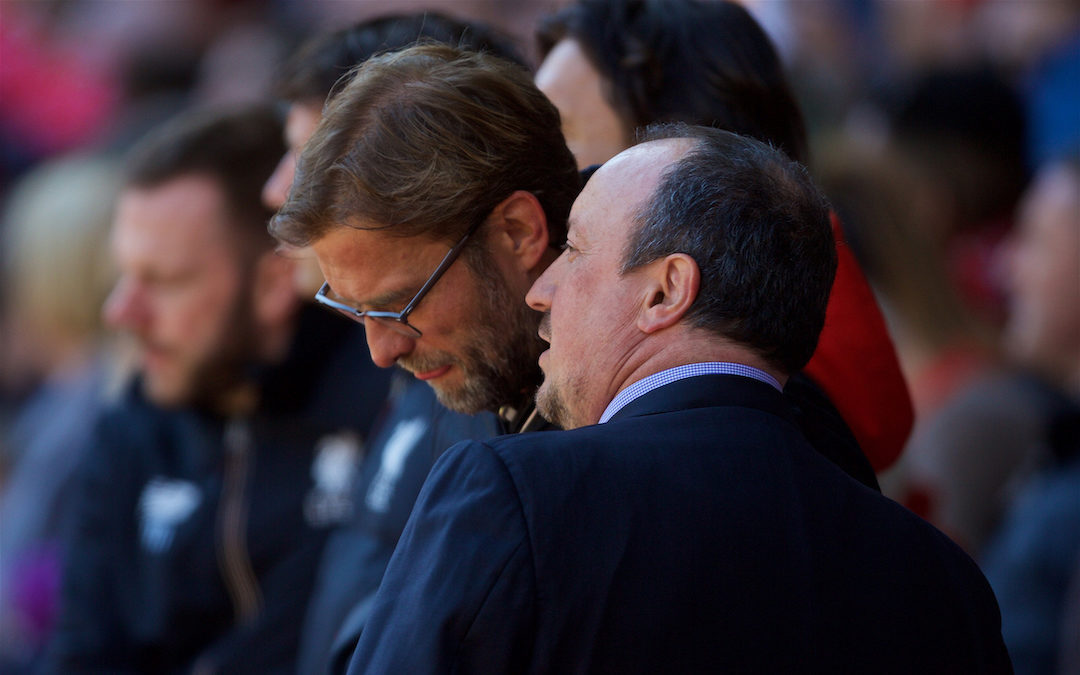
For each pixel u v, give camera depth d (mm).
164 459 9289
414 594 4398
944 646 4703
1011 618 10023
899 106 14062
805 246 4789
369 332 5363
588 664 4273
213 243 8984
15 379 15688
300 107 7148
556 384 4949
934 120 13617
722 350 4766
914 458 11508
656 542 4379
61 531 12031
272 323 9047
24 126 22188
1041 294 11766
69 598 9281
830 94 16109
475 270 5207
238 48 20719
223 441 9078
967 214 13508
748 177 4750
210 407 9156
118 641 9117
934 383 11625
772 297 4723
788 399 5504
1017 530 10312
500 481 4434
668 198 4719
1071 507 9969
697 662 4320
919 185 12883
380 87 5039
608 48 6320
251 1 23766
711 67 6316
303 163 5059
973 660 4777
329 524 8781
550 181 5281
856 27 19219
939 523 11062
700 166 4750
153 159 9195
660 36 6328
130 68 20688
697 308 4707
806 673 4410
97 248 13242
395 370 7750
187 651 8891
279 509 8789
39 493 12219
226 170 9094
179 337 9023
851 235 11672
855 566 4625
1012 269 12398
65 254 13211
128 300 9133
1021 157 13766
